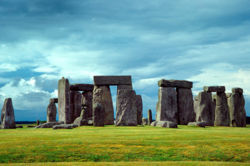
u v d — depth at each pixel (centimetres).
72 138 2009
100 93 3728
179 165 1418
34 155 1582
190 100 3978
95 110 3184
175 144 1795
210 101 3931
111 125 3509
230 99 4006
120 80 3766
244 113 3950
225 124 3828
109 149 1692
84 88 4359
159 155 1608
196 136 2080
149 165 1414
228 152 1652
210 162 1487
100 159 1554
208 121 3866
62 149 1683
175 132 2373
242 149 1698
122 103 3384
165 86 3822
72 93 4381
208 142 1839
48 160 1532
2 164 1450
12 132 2519
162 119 3728
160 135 2136
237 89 3962
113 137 2041
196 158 1574
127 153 1633
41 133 2364
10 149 1672
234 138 1989
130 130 2602
